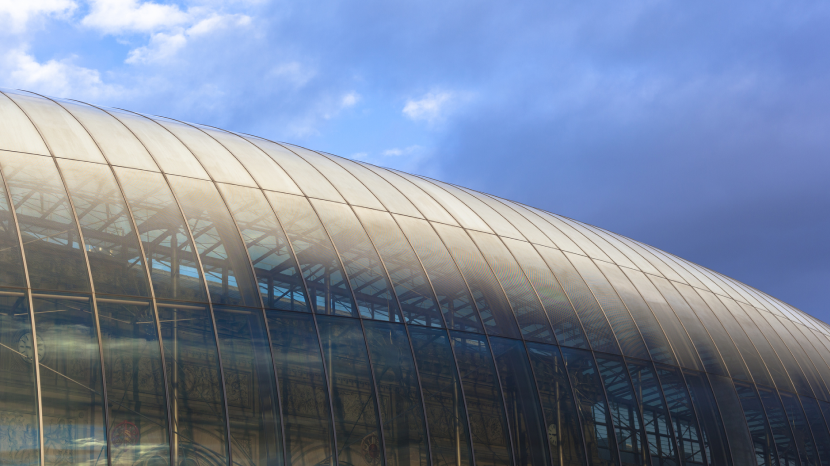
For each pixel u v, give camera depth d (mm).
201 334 17922
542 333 23922
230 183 22094
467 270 24094
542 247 27906
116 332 16906
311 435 18156
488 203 30438
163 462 16219
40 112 22203
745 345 30219
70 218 18141
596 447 22812
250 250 20125
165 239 19000
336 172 26344
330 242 21891
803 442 28891
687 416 25656
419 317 21609
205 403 17188
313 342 19344
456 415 20562
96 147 21000
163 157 21953
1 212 17406
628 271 29859
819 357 33906
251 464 17188
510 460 20953
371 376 19734
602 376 24297
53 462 15125
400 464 19141
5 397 15188
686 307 29781
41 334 16062
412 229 24500
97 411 15922
